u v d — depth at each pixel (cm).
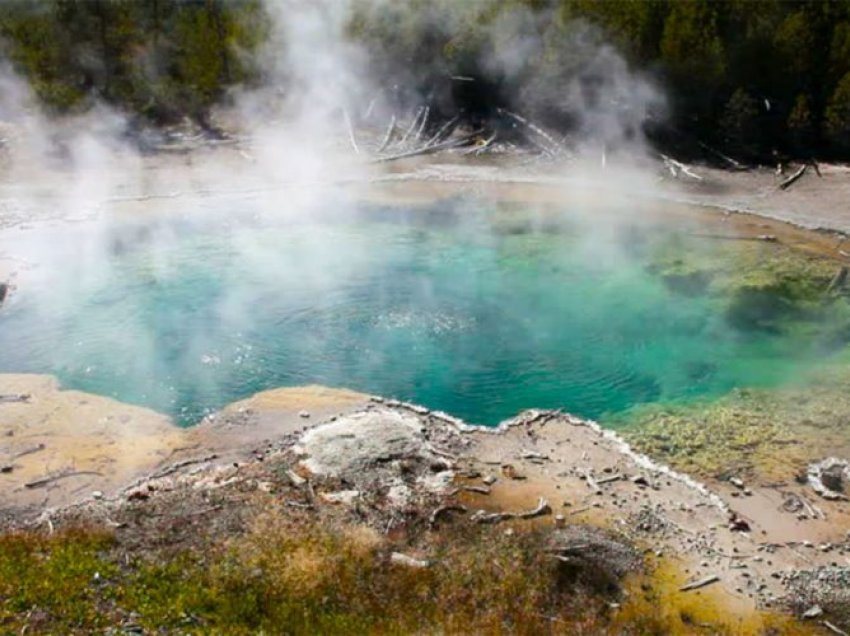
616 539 1145
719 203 2733
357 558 1058
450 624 952
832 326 1836
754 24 3206
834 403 1514
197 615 907
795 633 999
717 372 1631
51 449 1336
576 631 966
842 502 1245
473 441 1377
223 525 1116
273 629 905
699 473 1312
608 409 1500
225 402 1505
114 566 987
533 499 1229
